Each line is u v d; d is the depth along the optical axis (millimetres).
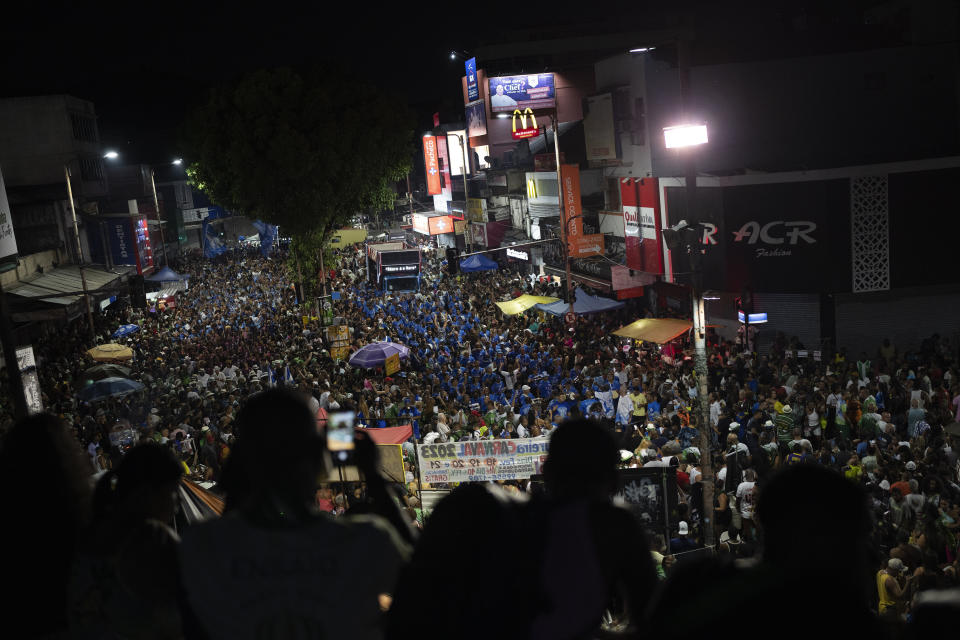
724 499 16609
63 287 46281
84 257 55656
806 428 20781
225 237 97125
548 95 59438
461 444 17125
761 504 2053
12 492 2748
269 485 2330
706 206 31750
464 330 36906
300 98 46438
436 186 80500
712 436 19969
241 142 46031
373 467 2945
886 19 38875
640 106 35938
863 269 29766
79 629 2621
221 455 20859
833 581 1829
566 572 2488
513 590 2475
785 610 1758
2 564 2686
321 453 2438
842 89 34562
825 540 1883
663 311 36906
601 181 42594
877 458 16969
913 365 24172
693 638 1822
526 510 2650
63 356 38625
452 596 2482
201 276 73250
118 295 56469
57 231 52094
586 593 2479
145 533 2666
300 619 2254
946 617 1561
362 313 43156
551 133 55125
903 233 29609
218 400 26031
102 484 2990
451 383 26703
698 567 2051
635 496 14711
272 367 31578
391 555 2369
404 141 52750
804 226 29953
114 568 2609
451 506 2648
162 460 2867
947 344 28172
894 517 14430
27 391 16000
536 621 2482
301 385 26859
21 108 57156
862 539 1949
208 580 2293
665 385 23547
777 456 18734
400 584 2545
